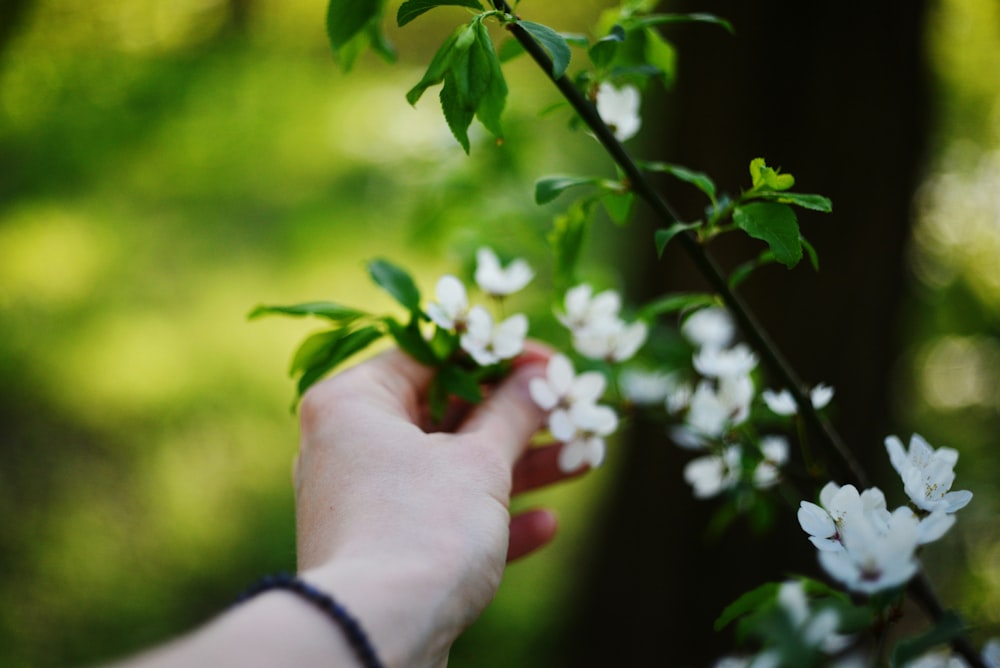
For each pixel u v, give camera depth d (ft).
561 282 2.04
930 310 6.49
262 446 7.04
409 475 1.76
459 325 1.97
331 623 1.55
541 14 7.95
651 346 2.48
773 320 3.55
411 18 1.72
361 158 5.81
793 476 2.14
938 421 6.81
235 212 7.75
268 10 8.04
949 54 5.69
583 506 6.45
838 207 3.44
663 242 1.79
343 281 7.27
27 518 6.14
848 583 1.54
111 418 7.02
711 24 3.54
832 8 3.38
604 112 1.96
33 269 7.61
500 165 2.75
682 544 3.99
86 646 5.35
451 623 1.66
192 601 5.80
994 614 4.83
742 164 3.51
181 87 7.10
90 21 7.41
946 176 6.60
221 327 7.68
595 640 4.37
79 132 7.08
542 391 1.99
